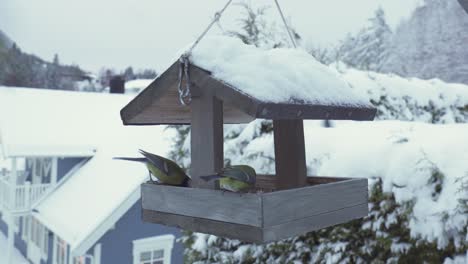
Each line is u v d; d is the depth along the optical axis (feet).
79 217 31.42
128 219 29.12
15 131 40.70
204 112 7.80
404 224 11.32
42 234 41.88
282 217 7.14
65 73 161.99
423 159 11.32
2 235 56.75
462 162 10.94
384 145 12.38
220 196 7.34
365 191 9.45
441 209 10.62
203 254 15.75
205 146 7.80
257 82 7.29
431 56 53.42
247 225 6.97
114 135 42.70
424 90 19.74
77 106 48.52
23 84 153.28
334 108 8.13
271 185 10.30
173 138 17.97
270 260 14.16
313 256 13.20
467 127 12.53
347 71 19.38
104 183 34.17
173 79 7.97
